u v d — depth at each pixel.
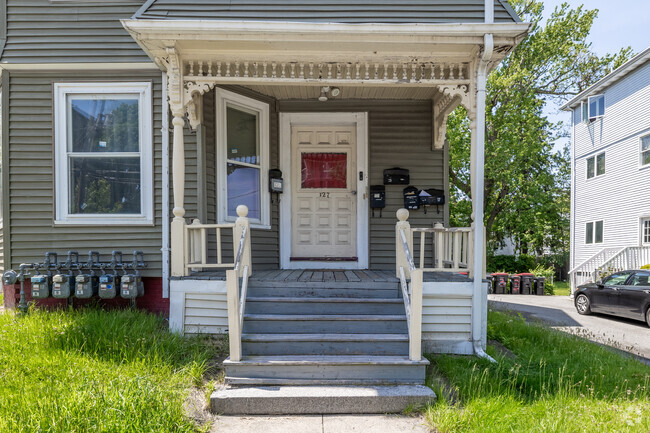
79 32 5.47
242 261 4.36
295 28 4.11
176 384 3.35
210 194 5.51
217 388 3.49
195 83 4.53
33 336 4.02
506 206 21.50
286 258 6.34
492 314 6.83
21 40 5.45
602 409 3.18
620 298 8.70
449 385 3.70
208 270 5.25
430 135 6.45
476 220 4.53
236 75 4.64
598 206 15.20
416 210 6.43
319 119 6.42
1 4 5.44
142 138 5.49
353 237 6.53
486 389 3.53
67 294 5.11
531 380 3.65
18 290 5.46
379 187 6.36
